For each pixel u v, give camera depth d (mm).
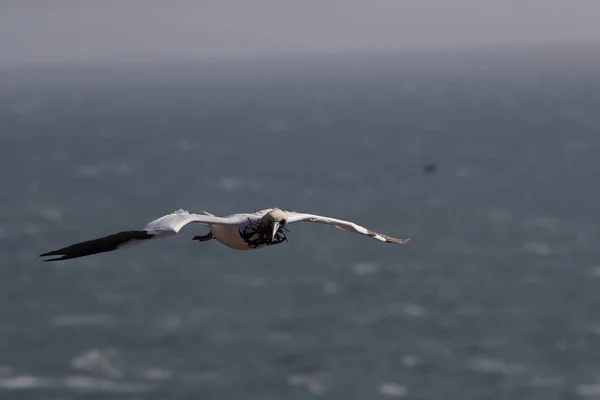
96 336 97438
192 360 90375
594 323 100250
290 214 15203
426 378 85875
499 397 81188
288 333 98812
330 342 95375
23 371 87688
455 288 115688
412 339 96500
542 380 84688
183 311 106875
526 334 97250
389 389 83438
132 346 94250
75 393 82812
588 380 84375
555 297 110938
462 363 89312
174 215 13219
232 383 84812
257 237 14992
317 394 82562
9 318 104438
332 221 15797
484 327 99938
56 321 103000
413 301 110438
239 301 111000
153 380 85375
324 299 111562
